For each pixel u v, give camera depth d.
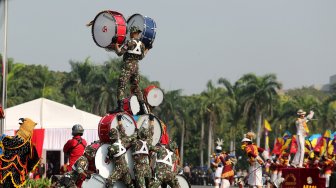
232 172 67.56
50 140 84.06
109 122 42.84
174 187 44.41
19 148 39.44
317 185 63.00
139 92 46.38
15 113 85.56
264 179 77.94
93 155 42.59
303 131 67.44
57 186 46.88
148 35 47.22
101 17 46.53
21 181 39.44
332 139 72.19
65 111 86.75
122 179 42.66
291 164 68.56
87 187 42.06
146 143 43.03
